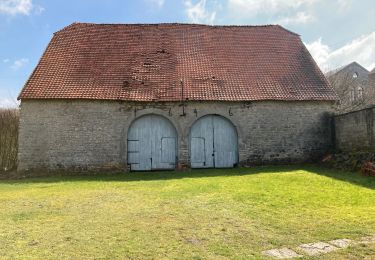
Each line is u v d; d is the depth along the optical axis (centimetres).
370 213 751
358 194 941
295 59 1838
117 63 1709
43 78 1599
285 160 1625
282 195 942
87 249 554
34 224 702
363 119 1412
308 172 1341
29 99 1530
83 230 655
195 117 1599
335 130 1625
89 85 1595
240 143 1611
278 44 1911
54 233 639
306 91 1675
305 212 770
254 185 1101
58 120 1550
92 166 1547
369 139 1375
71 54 1731
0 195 1052
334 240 586
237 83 1672
